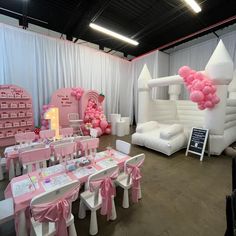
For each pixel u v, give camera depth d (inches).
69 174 70.5
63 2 166.6
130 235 64.7
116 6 171.2
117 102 315.9
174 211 78.4
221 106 144.1
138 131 181.8
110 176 65.7
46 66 221.8
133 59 323.3
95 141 108.6
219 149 147.9
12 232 65.3
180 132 171.0
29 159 80.8
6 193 64.2
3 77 189.8
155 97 278.7
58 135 153.7
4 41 188.1
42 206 46.2
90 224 64.6
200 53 245.6
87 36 245.6
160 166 130.3
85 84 262.8
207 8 171.6
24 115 185.8
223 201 86.4
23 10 171.6
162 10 176.6
